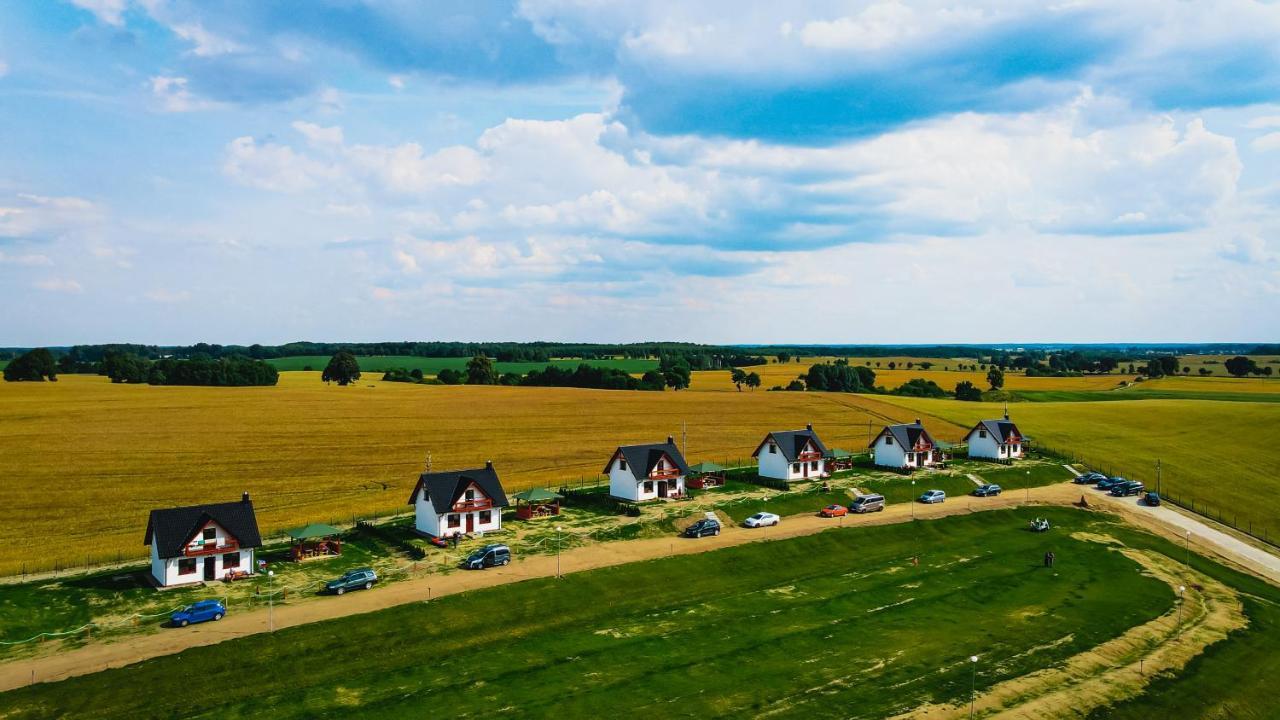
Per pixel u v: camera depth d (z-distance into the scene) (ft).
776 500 303.07
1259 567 253.65
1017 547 256.73
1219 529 296.30
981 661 164.86
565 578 208.03
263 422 506.48
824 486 324.80
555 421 535.19
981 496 329.11
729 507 290.15
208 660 154.71
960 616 191.83
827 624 184.03
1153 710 148.25
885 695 147.95
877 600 202.28
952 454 415.23
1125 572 233.35
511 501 304.71
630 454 304.71
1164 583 224.33
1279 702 156.35
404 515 281.74
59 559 226.17
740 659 162.81
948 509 302.04
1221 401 609.42
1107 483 349.41
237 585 202.69
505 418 547.49
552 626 179.73
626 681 151.33
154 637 166.71
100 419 501.56
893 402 653.71
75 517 274.98
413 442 442.50
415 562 223.51
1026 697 148.66
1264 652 177.78
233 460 379.96
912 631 180.96
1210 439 454.81
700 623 183.11
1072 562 241.55
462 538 248.73
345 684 148.25
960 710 142.61
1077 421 516.73
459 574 211.61
